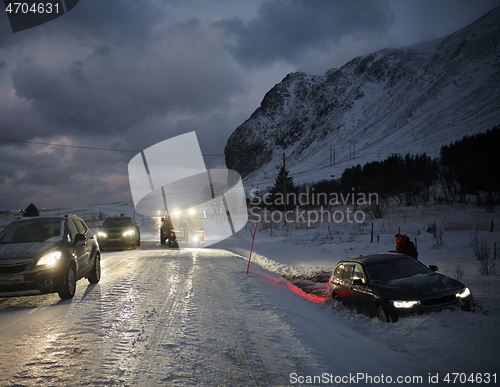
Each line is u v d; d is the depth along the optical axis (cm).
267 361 439
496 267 1199
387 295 677
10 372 390
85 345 477
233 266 1362
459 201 3759
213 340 513
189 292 838
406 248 949
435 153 12150
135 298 763
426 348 525
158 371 401
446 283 692
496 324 583
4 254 718
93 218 5416
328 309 824
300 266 1617
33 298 803
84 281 992
